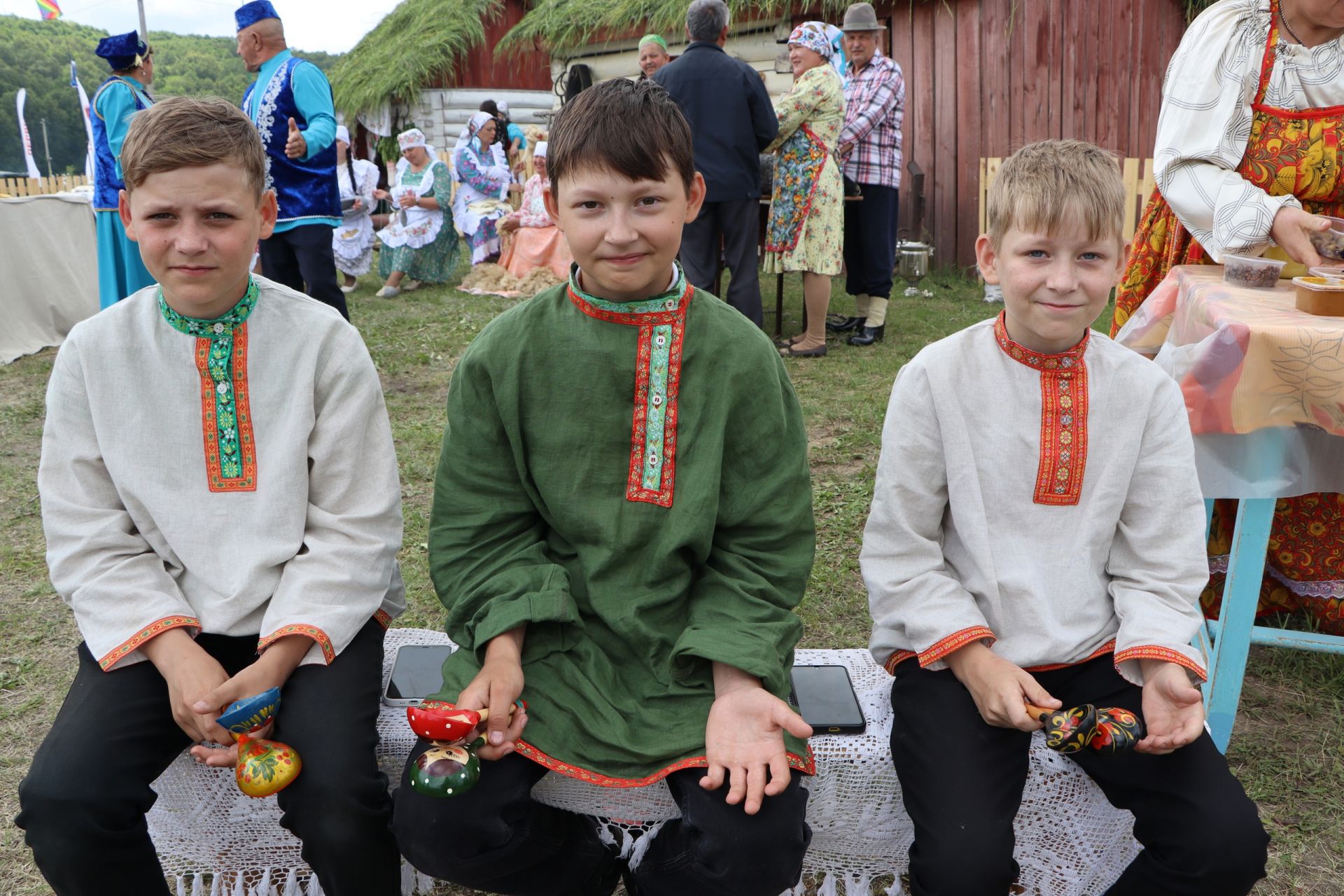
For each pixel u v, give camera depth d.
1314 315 1.96
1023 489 1.67
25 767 2.21
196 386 1.67
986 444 1.68
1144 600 1.62
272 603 1.64
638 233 1.55
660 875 1.61
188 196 1.55
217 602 1.65
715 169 5.29
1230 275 2.26
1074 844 1.72
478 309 7.75
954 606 1.64
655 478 1.67
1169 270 2.52
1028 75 8.04
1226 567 2.53
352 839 1.51
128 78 4.74
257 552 1.66
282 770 1.47
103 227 4.81
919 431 1.70
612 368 1.65
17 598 3.00
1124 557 1.69
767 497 1.72
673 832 1.62
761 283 8.31
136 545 1.67
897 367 5.39
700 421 1.67
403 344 6.36
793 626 1.70
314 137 4.93
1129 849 1.73
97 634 1.58
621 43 10.43
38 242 6.36
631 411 1.67
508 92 14.07
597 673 1.65
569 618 1.63
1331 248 2.17
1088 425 1.66
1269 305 2.06
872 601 1.75
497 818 1.50
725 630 1.64
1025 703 1.51
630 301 1.67
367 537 1.70
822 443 4.21
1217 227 2.28
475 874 1.53
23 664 2.62
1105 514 1.66
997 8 8.04
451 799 1.48
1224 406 1.95
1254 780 2.11
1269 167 2.34
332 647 1.61
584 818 1.75
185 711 1.52
